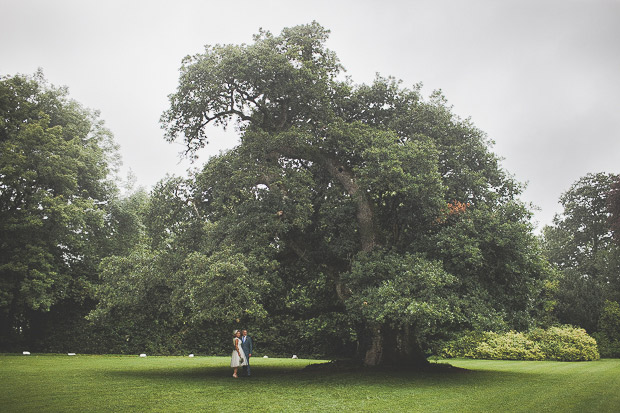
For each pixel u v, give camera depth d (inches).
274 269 631.8
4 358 788.0
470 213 583.2
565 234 1775.3
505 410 352.8
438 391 457.1
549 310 1203.9
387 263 558.3
